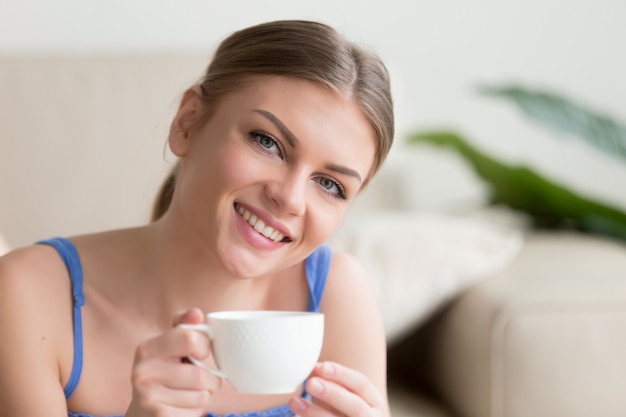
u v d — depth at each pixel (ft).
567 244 9.51
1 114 8.79
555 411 7.39
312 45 4.44
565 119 10.62
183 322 3.79
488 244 8.52
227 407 4.98
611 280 7.77
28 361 4.58
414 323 8.28
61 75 9.00
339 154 4.40
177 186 4.84
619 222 10.47
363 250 8.33
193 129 4.67
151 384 3.68
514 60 11.71
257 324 3.62
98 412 4.80
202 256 4.80
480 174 10.87
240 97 4.45
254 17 10.88
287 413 5.02
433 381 8.58
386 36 11.37
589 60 11.87
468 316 7.84
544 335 7.41
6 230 8.61
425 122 11.55
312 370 4.12
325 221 4.49
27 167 8.73
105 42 10.50
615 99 11.93
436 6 11.48
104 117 8.94
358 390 4.12
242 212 4.42
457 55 11.58
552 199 10.69
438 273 8.18
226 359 3.68
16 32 10.28
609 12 11.87
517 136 11.75
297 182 4.34
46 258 4.89
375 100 4.50
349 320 5.35
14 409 4.53
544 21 11.75
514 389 7.38
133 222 8.78
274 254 4.47
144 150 8.93
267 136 4.37
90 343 4.83
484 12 11.60
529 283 7.78
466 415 7.68
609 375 7.43
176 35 10.68
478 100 11.63
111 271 4.98
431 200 11.54
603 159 11.90
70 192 8.75
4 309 4.63
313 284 5.32
